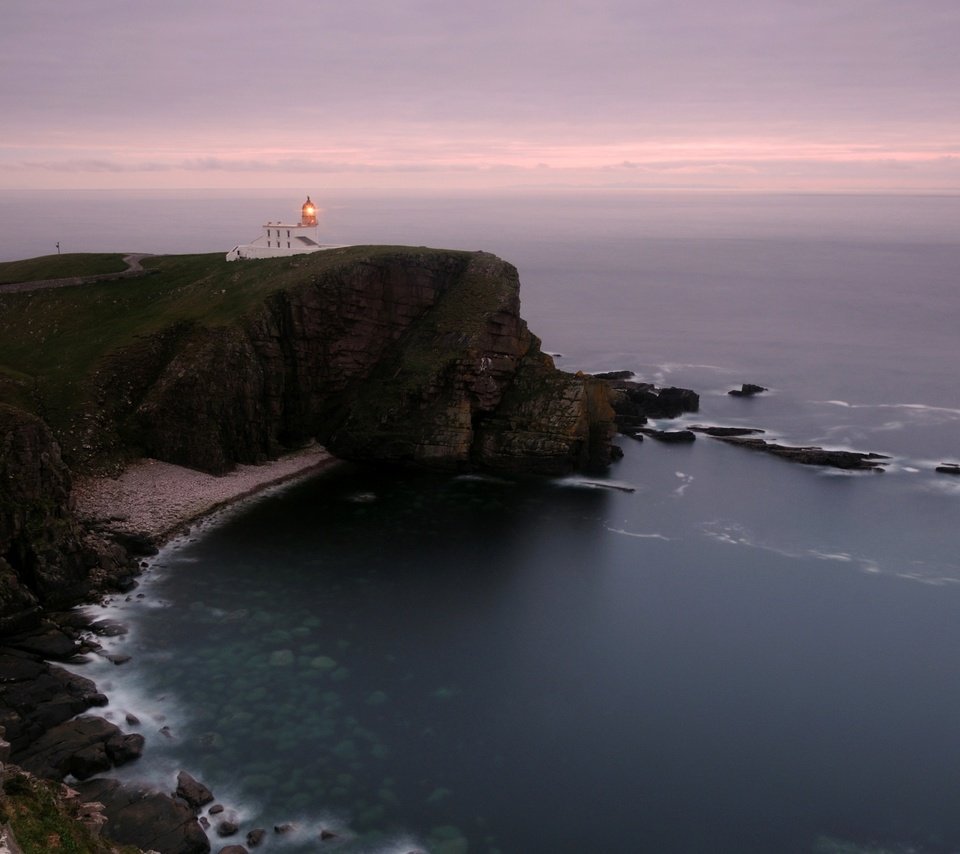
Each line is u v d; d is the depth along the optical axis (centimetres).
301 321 10156
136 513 8081
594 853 4353
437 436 10088
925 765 5109
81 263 13288
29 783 3741
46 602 6381
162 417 9212
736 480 10038
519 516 8800
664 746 5206
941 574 7625
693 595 7169
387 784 4766
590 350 17612
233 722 5216
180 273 12475
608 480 9956
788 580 7475
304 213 13050
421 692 5653
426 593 7056
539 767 4972
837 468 10512
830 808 4734
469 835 4425
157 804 4378
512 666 6016
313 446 10494
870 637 6550
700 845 4438
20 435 6619
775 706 5650
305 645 6159
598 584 7325
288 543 7906
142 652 5947
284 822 4428
